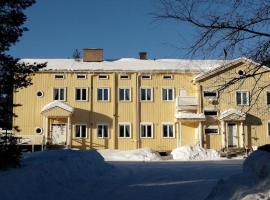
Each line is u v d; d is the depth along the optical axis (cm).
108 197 1263
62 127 4028
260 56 981
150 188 1417
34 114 4047
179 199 1194
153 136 4094
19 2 1307
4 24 1284
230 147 3956
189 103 4006
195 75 4134
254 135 3997
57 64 4206
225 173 1877
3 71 1284
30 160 1479
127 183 1561
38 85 4097
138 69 4144
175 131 4106
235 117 3872
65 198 1221
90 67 4172
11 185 1104
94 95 4119
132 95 4138
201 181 1547
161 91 4147
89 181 1592
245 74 1013
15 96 4053
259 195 829
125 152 3547
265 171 963
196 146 3694
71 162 1647
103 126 4094
